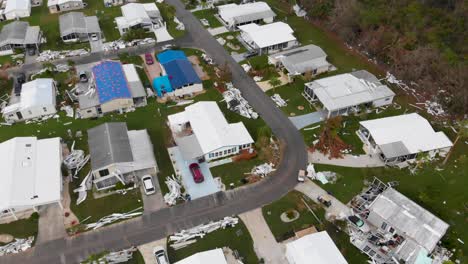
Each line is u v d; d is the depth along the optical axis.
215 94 92.62
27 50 108.81
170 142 79.62
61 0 129.75
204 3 131.00
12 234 62.91
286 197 69.12
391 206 64.19
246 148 77.88
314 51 102.12
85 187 69.94
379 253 59.72
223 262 55.75
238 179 72.12
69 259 59.59
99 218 65.38
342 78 92.38
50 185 66.69
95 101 86.44
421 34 104.31
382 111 87.94
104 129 76.06
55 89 93.38
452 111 88.25
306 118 86.19
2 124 84.44
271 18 120.75
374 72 101.25
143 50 109.12
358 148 78.69
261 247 61.38
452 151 79.06
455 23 104.06
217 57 106.25
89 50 108.81
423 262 57.66
